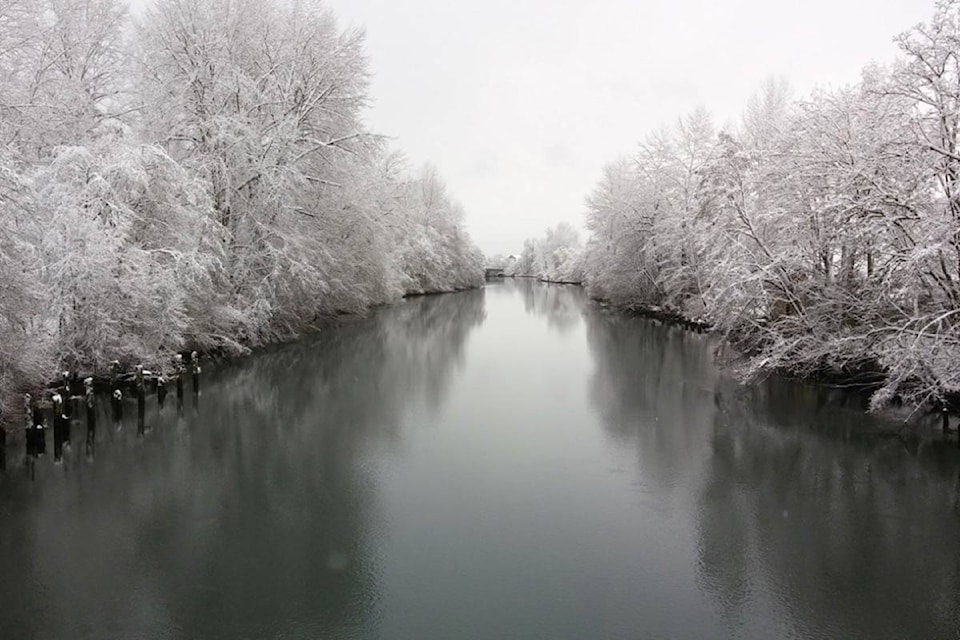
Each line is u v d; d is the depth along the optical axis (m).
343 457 10.73
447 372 18.94
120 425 12.48
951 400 12.70
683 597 6.45
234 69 22.12
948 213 12.30
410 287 56.72
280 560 7.13
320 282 23.92
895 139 13.05
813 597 6.48
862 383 15.20
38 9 18.44
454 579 6.74
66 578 6.74
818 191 15.39
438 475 9.91
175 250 15.90
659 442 11.70
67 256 13.07
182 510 8.49
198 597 6.37
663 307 35.50
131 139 16.08
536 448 11.30
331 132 25.83
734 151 19.28
